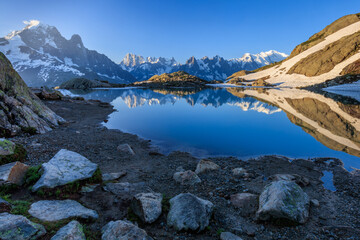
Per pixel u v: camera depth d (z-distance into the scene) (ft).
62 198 23.72
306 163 43.73
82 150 48.24
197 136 67.15
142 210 21.86
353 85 295.28
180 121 91.61
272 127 77.87
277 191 24.44
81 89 365.81
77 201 24.13
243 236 21.01
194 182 33.81
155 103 163.84
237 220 23.73
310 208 25.53
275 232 21.38
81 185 26.99
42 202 21.67
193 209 22.27
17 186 24.08
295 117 94.32
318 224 22.31
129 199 26.45
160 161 45.47
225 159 47.09
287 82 499.51
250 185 32.78
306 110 111.96
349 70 382.42
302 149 52.95
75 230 16.88
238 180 34.91
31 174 26.17
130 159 45.88
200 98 206.69
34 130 56.65
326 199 28.45
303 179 34.01
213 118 98.63
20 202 20.61
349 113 97.60
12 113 54.65
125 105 149.48
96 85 423.23
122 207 24.50
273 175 35.22
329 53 472.85
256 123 85.81
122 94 257.55
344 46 453.58
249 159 47.19
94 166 30.94
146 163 44.04
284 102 154.40
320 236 20.31
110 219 21.89
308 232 20.97
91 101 154.61
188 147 56.29
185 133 70.85
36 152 41.63
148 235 19.29
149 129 76.13
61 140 53.93
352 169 39.86
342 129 70.33
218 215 24.81
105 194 26.78
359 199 28.27
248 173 37.91
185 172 35.68
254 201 26.89
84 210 22.06
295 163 43.93
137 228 18.94
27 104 63.87
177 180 34.58
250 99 188.34
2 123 49.55
